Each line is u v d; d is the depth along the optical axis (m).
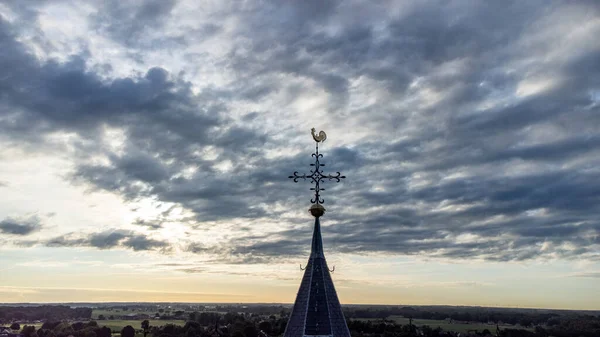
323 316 27.11
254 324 161.38
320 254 29.33
